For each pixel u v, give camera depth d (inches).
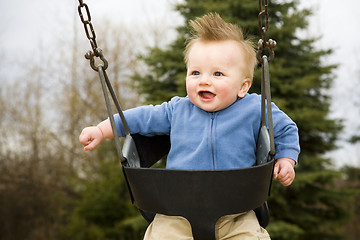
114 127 66.4
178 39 383.2
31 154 596.1
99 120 591.8
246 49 73.9
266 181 64.7
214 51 71.1
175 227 70.9
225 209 62.9
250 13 354.0
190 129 73.4
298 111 343.0
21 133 598.2
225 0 358.3
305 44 376.5
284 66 366.9
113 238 426.9
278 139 73.4
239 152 71.5
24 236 570.3
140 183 64.6
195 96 71.9
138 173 64.3
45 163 597.6
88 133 74.8
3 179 579.5
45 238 566.6
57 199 541.6
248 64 74.1
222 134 71.6
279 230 328.2
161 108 77.4
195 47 72.9
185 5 375.9
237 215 71.5
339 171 362.9
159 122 76.4
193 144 72.3
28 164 589.6
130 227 424.2
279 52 369.1
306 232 363.6
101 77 67.2
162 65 380.2
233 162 71.0
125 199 449.4
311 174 346.9
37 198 581.6
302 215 364.8
